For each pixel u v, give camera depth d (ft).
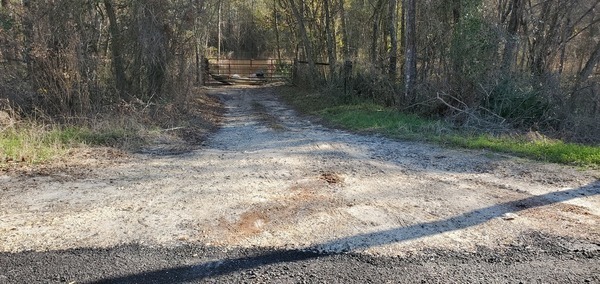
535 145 24.72
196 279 10.35
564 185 17.74
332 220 13.94
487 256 11.59
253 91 73.31
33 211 14.38
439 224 13.70
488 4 39.65
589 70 44.60
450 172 20.02
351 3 55.42
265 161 22.12
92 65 32.68
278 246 12.07
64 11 31.14
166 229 13.12
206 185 17.60
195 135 30.83
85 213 14.29
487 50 35.37
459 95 34.83
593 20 46.60
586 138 30.96
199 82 53.47
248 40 129.39
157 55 37.19
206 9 42.83
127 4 35.94
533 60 43.06
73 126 27.86
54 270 10.66
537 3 45.50
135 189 16.92
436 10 38.65
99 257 11.33
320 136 30.60
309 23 64.54
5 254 11.39
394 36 46.21
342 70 49.19
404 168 20.79
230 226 13.41
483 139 26.91
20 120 26.55
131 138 26.20
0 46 30.14
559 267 11.03
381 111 39.47
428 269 10.88
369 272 10.70
